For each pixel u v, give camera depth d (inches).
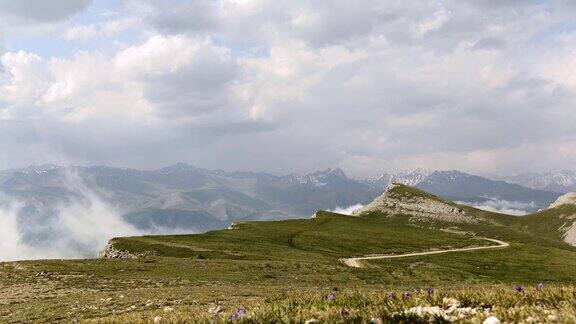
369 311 392.2
